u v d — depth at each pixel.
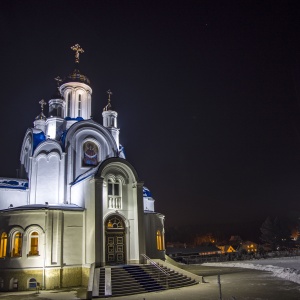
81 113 40.41
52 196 33.44
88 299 22.55
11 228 28.75
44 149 34.50
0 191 33.44
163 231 37.62
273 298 20.78
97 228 28.59
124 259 30.16
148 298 21.70
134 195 31.66
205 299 20.98
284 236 99.25
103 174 30.80
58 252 28.83
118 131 41.12
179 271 29.08
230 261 54.22
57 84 39.16
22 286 27.59
